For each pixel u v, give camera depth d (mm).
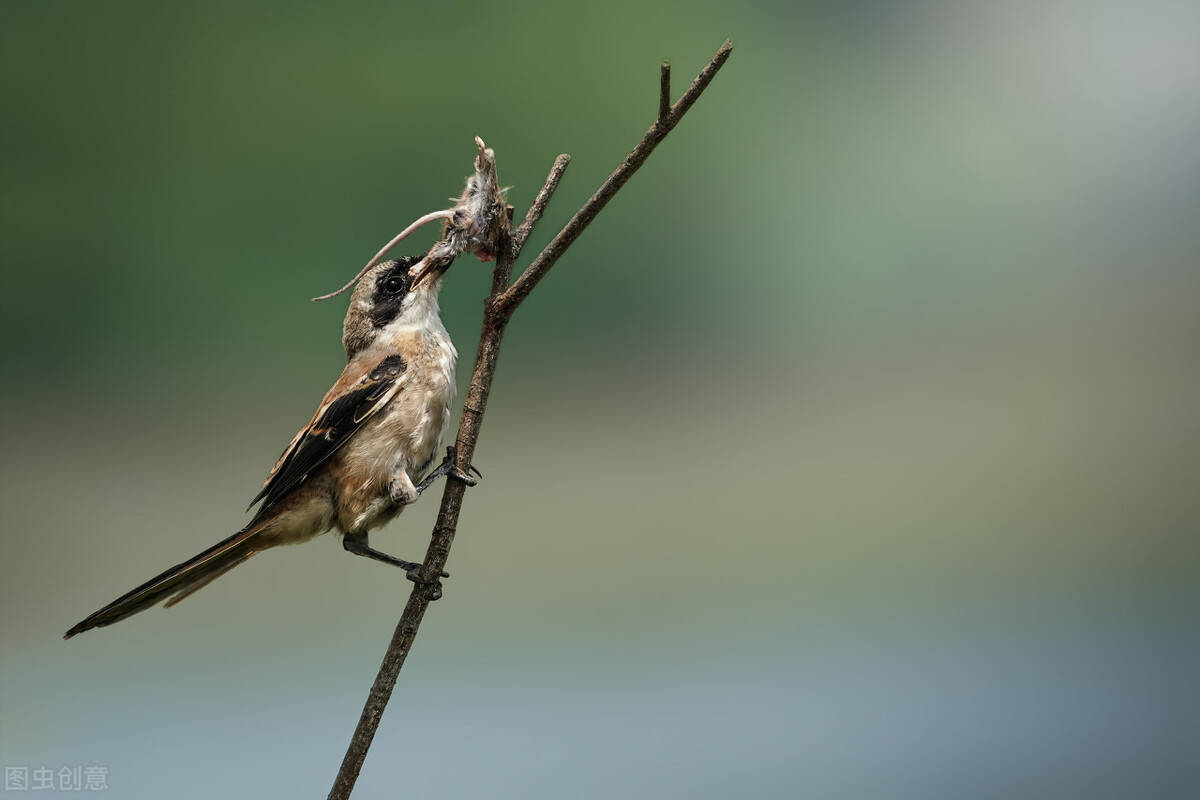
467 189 8297
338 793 8273
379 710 8273
